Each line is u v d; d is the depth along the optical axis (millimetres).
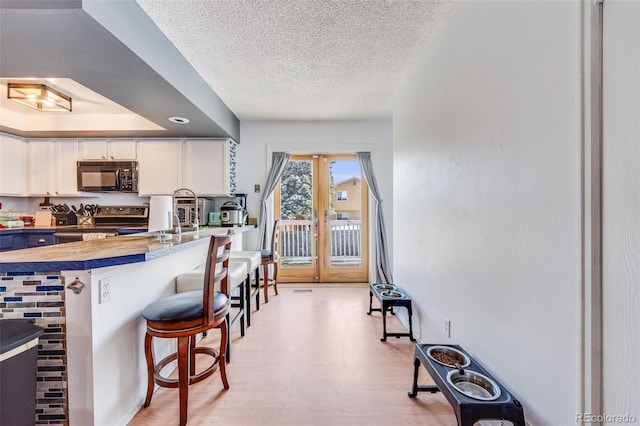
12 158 3707
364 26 2035
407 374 1990
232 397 1757
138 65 1946
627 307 855
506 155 1333
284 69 2688
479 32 1546
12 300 1347
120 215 4016
